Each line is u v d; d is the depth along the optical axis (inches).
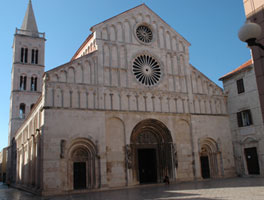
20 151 2731.3
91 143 1576.0
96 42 1752.0
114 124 1673.2
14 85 3284.9
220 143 1953.7
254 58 564.4
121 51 1822.1
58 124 1507.1
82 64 1669.5
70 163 1520.7
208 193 1088.8
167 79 1921.8
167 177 1673.2
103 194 1312.7
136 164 1702.8
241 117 1941.4
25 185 2150.6
